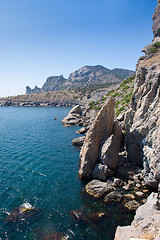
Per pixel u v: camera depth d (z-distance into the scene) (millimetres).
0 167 29266
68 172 27797
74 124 78250
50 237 14969
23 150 38906
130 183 22625
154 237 9742
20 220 16938
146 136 22719
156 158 19734
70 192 21844
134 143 27859
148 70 25047
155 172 19891
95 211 18094
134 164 27547
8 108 195250
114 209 18203
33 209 18516
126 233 11281
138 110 25625
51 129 65875
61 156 35312
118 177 24594
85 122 77875
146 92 24922
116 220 16750
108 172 24594
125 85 95625
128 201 19188
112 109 29016
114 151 26031
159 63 24266
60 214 17844
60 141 47406
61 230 15789
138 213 14211
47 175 26609
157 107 21484
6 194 21234
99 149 26891
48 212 18141
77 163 31750
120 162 27703
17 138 50625
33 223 16609
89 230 15750
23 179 25219
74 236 15125
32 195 21188
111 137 26594
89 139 26406
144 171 22797
